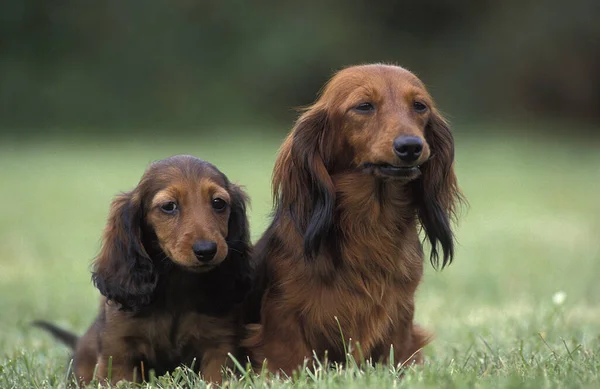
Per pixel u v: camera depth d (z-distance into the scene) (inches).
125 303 216.2
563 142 1222.3
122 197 229.0
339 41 1384.1
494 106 1402.6
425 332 233.9
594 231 542.9
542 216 616.1
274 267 215.9
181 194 213.0
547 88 1409.9
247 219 229.9
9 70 1344.7
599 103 1416.1
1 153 1054.4
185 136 1272.1
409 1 1411.2
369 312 212.5
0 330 307.9
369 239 212.5
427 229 224.5
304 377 192.2
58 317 332.2
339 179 214.5
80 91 1350.9
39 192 736.3
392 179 203.6
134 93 1370.6
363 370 204.5
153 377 205.0
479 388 169.9
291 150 218.8
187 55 1400.1
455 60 1411.2
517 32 1405.0
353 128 209.2
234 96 1374.3
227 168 874.1
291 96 1382.9
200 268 206.2
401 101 208.2
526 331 277.0
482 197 722.2
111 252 223.9
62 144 1165.7
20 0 1358.3
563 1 1400.1
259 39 1401.3
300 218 214.5
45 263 447.8
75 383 215.5
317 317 210.2
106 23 1400.1
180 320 215.2
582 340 251.8
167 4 1402.6
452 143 224.7
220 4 1402.6
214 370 213.8
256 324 221.9
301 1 1429.6
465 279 399.9
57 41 1385.3
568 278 399.2
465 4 1414.9
